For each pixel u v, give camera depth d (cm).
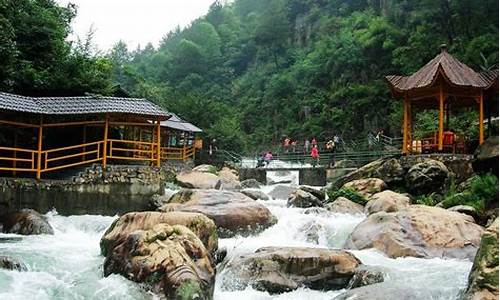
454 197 1770
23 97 2011
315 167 3228
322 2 8794
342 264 1102
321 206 2075
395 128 4791
